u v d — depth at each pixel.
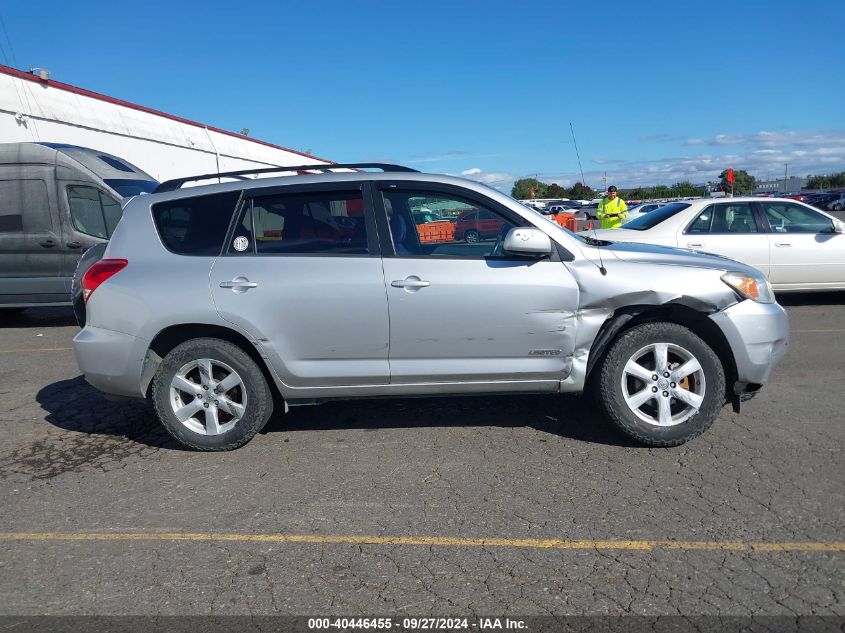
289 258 4.63
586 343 4.57
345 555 3.44
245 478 4.40
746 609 2.92
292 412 5.62
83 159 10.04
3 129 13.38
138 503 4.08
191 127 21.91
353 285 4.54
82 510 4.01
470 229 4.67
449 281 4.52
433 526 3.70
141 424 5.50
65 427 5.48
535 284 4.51
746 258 9.73
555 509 3.84
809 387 5.98
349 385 4.68
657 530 3.58
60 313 11.75
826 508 3.76
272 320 4.57
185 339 4.84
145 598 3.12
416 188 4.69
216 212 4.77
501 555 3.40
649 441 4.60
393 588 3.15
